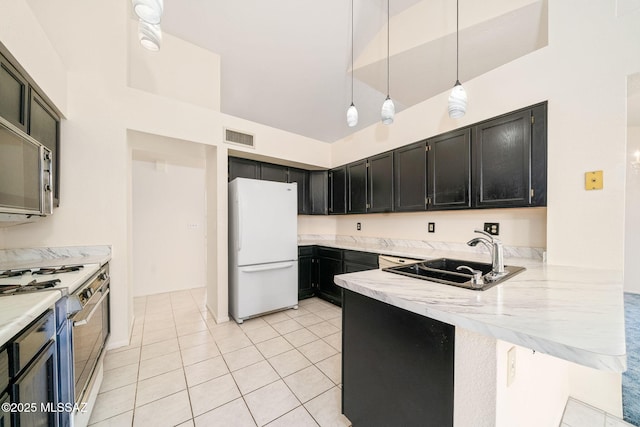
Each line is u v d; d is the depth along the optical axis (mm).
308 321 2785
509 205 1875
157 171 3883
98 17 2133
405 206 2719
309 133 4871
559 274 1340
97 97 2107
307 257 3596
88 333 1423
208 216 3145
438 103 2449
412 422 985
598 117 1507
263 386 1688
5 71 1274
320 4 2613
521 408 932
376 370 1145
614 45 1458
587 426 1349
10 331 712
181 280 4078
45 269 1456
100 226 2104
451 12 2455
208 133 2695
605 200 1486
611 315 746
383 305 1112
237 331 2525
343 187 3621
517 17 2178
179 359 2012
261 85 3662
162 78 2818
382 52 3059
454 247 2613
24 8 1382
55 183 1868
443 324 886
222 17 2656
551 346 585
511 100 1893
